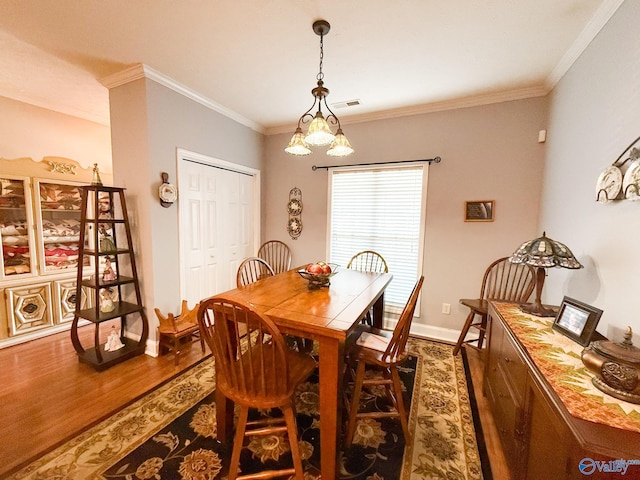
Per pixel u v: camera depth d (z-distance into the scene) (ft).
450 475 4.51
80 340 9.18
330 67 7.33
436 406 6.20
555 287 6.96
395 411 6.03
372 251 10.01
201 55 6.87
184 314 8.50
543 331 4.68
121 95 7.97
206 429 5.42
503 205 8.80
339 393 4.25
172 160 8.47
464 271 9.46
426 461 4.78
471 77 7.69
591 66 5.59
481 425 5.62
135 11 5.35
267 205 12.92
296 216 12.32
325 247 11.79
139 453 4.84
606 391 3.06
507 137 8.61
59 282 9.81
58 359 7.99
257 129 12.14
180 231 8.88
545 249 5.18
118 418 5.67
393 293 10.63
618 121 4.61
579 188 5.89
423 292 10.09
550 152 7.67
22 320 8.98
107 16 5.49
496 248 8.99
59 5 5.17
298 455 4.13
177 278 8.90
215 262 10.53
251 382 4.00
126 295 8.71
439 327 9.96
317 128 5.57
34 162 9.37
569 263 5.00
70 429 5.35
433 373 7.56
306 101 9.55
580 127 5.95
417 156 9.83
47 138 9.88
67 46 6.52
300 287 6.49
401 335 5.13
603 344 3.33
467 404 6.27
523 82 7.89
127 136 8.00
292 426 4.12
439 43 6.24
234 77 7.95
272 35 6.07
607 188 4.60
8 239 8.85
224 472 4.52
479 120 8.93
